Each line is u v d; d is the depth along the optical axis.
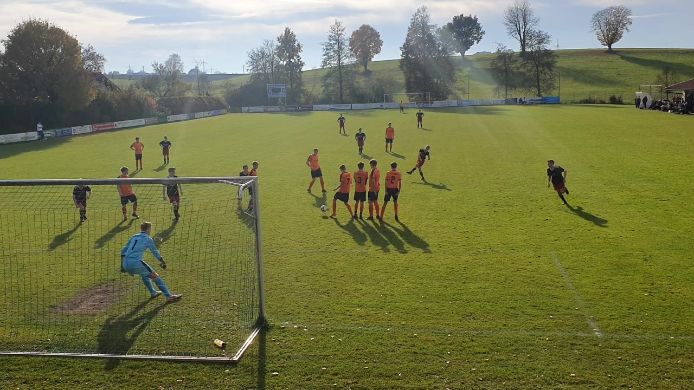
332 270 12.77
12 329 9.99
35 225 17.44
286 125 58.12
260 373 8.30
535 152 32.25
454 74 101.19
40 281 12.41
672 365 8.21
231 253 14.16
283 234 15.95
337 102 98.81
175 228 16.73
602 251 13.77
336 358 8.65
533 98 87.12
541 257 13.44
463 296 11.03
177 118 73.25
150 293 11.43
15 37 56.72
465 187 22.58
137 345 9.30
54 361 8.82
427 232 15.95
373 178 17.50
